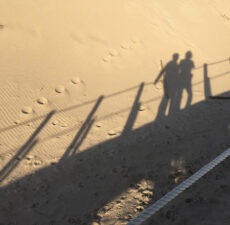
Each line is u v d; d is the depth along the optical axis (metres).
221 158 2.50
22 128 6.23
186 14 13.04
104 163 5.57
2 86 6.91
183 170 4.62
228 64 11.16
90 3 10.37
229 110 8.15
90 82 8.01
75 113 6.99
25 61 7.73
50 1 9.62
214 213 2.87
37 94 7.09
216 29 13.24
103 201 4.19
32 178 5.09
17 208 4.34
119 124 6.94
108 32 9.86
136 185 4.48
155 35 10.79
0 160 5.39
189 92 8.77
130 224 1.88
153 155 5.68
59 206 4.31
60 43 8.67
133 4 11.55
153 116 7.43
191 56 10.66
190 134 6.67
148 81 8.70
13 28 8.34
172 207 3.26
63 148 5.95
